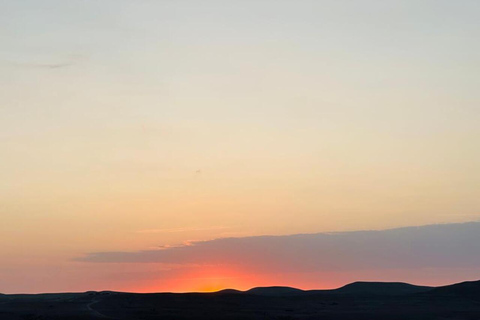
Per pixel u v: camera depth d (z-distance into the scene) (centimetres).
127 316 15212
